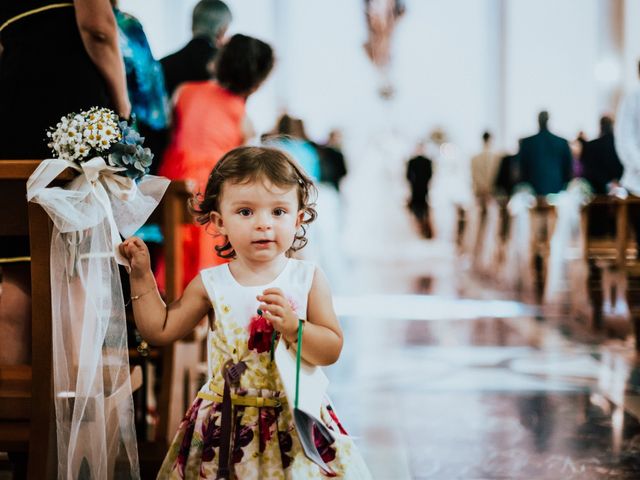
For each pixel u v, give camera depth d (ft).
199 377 13.88
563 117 58.13
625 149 21.80
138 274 7.14
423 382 15.56
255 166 6.95
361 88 61.36
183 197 11.16
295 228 7.32
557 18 58.23
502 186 40.27
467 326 22.33
